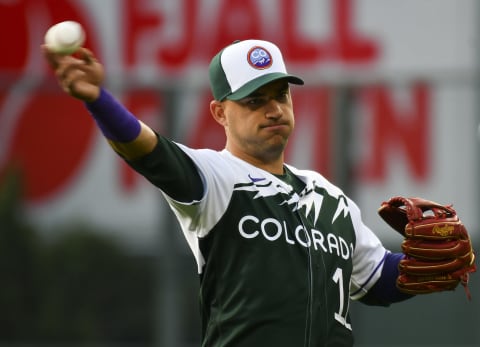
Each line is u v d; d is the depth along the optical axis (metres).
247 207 12.79
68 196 32.09
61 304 31.20
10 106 32.19
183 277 29.50
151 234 31.61
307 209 13.37
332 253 13.30
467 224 31.92
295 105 30.41
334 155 30.11
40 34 36.53
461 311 30.17
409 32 35.88
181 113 30.41
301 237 12.96
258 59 13.38
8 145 32.19
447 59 35.47
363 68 36.12
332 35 36.47
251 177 13.01
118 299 31.17
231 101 13.41
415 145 31.27
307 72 32.50
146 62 37.09
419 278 14.14
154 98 30.48
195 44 37.19
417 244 13.90
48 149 32.19
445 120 31.25
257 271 12.62
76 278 31.41
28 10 36.53
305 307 12.70
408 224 13.97
